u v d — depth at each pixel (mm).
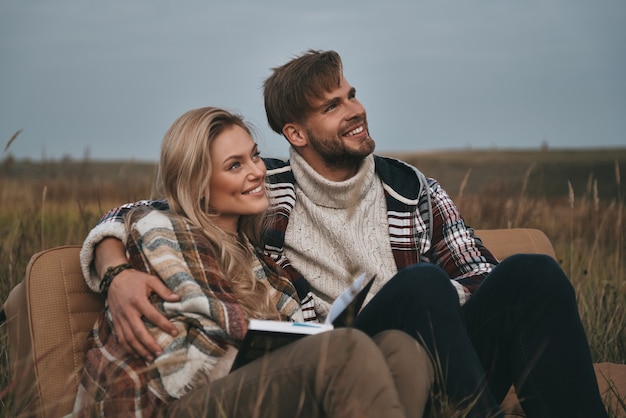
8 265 3471
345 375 1860
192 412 1990
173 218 2289
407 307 2166
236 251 2361
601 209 5391
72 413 2168
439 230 2939
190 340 2074
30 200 5348
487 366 2369
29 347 2318
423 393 1967
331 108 2797
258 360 2008
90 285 2320
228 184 2395
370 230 2846
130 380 2066
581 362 2240
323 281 2742
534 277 2271
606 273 4559
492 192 5773
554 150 31000
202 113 2383
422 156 28188
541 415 2236
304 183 2805
